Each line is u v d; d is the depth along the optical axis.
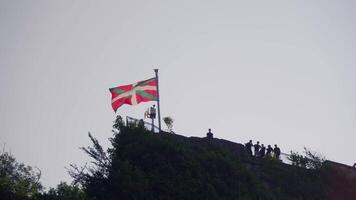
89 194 171.62
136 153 184.88
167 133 196.50
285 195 191.25
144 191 168.62
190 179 176.88
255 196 180.75
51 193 192.75
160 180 174.62
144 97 190.38
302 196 193.00
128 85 190.00
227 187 178.12
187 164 182.62
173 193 171.12
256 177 188.75
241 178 184.75
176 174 178.50
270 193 184.75
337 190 198.00
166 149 185.75
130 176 171.62
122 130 193.50
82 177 176.00
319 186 197.12
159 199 168.12
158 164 180.75
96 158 180.50
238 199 174.00
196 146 196.62
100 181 173.50
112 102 187.62
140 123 197.00
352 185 199.38
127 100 187.88
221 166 186.12
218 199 172.25
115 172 172.88
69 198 183.75
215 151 196.00
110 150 188.62
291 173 199.50
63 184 195.62
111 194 169.75
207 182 177.12
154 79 192.75
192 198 171.00
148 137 189.88
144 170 180.00
